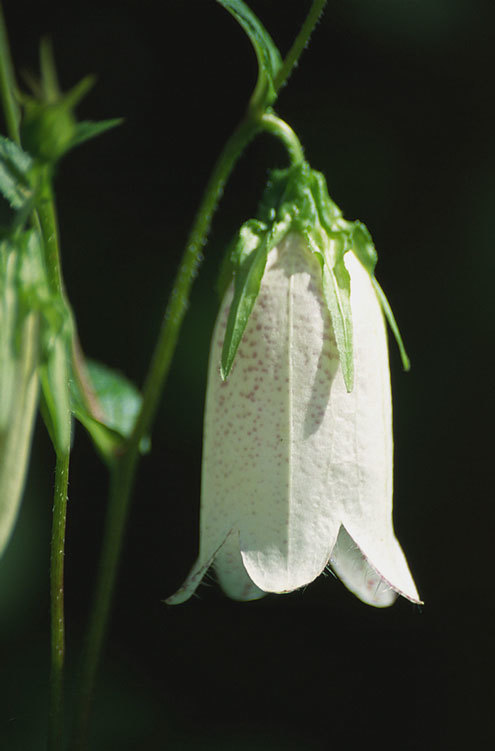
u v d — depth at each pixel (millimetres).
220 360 373
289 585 363
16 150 363
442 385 515
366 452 370
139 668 504
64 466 367
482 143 527
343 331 368
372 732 503
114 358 525
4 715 470
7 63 388
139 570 517
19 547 491
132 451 399
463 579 508
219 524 370
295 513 367
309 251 372
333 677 509
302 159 379
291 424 368
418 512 511
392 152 531
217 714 503
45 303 355
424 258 524
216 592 517
